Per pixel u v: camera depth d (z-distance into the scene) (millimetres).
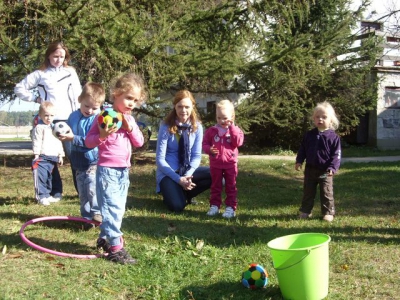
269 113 11805
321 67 11422
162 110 10445
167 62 9023
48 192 6266
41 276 3432
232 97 12219
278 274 3123
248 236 4691
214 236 4668
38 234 4582
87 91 4637
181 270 3648
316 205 6453
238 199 6824
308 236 3439
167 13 9070
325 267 3115
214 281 3457
